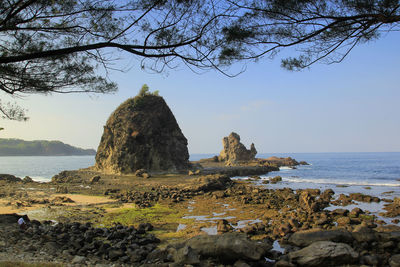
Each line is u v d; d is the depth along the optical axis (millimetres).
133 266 9352
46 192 33219
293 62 10078
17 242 11375
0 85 11359
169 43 9133
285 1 8320
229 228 16312
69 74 11891
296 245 10344
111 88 12641
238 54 9336
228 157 108000
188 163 65562
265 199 28312
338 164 126250
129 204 26484
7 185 38625
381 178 57375
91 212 22516
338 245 8508
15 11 9133
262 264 8742
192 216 21125
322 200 26141
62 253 10586
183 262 8500
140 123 59031
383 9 7691
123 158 56281
